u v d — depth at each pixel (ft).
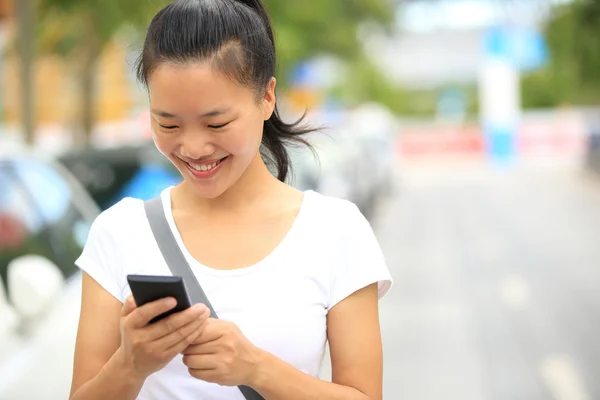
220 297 6.63
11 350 12.41
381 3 82.99
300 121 7.87
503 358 22.99
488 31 110.52
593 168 91.66
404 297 31.17
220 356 6.05
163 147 6.40
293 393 6.31
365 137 63.31
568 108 132.98
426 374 21.80
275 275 6.69
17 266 13.56
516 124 111.75
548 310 28.40
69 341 12.91
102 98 86.33
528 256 39.42
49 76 78.07
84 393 6.25
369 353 6.84
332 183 40.63
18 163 16.12
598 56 58.34
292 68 65.00
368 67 156.66
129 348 5.91
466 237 46.37
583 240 43.60
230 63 6.17
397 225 52.31
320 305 6.79
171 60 6.13
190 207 7.00
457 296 31.07
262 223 6.89
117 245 6.92
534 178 86.38
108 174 22.74
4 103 73.51
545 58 110.01
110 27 44.06
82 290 7.04
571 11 54.39
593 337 24.82
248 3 6.79
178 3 6.31
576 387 20.38
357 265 6.88
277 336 6.59
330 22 72.13
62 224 15.89
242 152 6.38
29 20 36.32
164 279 5.66
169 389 6.72
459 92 180.86
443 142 120.67
